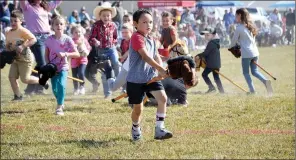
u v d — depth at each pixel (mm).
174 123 12164
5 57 15539
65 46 13805
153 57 10102
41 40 18172
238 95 17312
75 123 12477
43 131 11586
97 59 17328
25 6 18266
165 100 9977
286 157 9094
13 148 10070
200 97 16734
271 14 49219
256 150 9562
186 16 46031
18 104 15555
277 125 11883
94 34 17328
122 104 15242
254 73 17719
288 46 45938
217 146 9859
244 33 17547
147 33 10039
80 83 18297
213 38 18141
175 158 9016
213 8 52156
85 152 9609
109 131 11438
